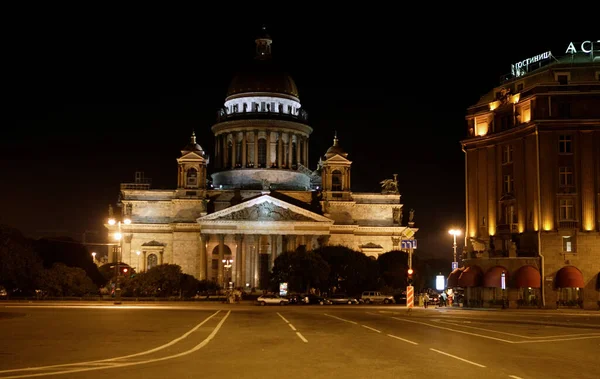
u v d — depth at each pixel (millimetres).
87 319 58812
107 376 24422
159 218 155500
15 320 57062
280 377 24406
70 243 133750
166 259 153250
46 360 29109
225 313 73188
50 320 57188
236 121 172125
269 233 148375
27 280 110938
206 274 147250
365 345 36031
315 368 26828
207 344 36344
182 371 25797
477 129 102938
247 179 169250
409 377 24562
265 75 177750
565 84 89500
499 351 33469
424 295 97750
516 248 89938
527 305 86938
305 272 125812
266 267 153500
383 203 161625
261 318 62906
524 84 95938
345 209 159375
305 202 163250
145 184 159125
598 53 96125
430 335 42719
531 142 90688
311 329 48000
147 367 26922
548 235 87062
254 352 32469
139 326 50188
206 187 160125
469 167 102625
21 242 122188
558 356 31719
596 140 88375
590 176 87875
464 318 64125
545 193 87938
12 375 24609
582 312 78000
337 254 133625
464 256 102375
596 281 85500
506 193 95438
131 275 121188
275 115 172875
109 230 155375
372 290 132750
